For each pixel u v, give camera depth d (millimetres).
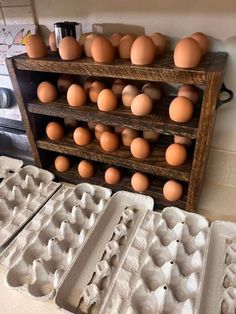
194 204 595
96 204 638
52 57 554
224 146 680
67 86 642
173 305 432
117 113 558
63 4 619
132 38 521
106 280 484
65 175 725
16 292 477
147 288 455
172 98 614
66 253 531
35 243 540
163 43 532
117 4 577
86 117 571
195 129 492
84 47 548
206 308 433
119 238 557
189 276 466
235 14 511
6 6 669
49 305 455
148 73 468
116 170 675
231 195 696
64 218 603
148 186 656
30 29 670
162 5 547
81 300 460
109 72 496
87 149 643
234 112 620
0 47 692
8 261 518
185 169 568
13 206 646
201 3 521
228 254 509
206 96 446
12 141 792
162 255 514
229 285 461
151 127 524
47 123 709
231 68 568
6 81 682
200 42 506
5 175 733
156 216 583
